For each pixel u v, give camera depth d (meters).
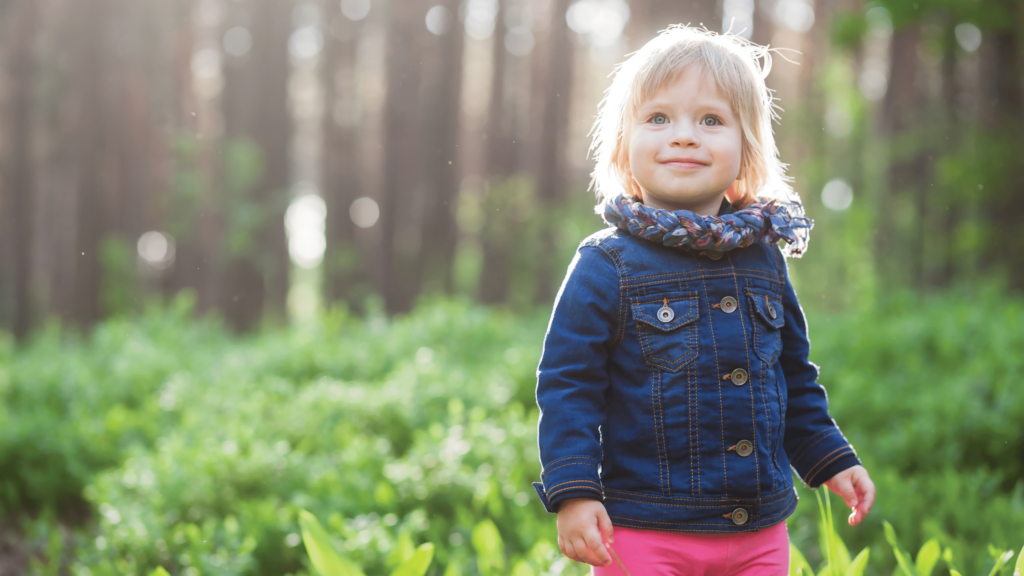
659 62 1.77
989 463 4.31
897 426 4.67
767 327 1.76
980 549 3.16
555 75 18.80
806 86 19.41
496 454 4.17
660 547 1.67
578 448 1.65
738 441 1.68
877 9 11.55
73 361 7.95
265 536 3.31
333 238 19.78
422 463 4.00
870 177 16.34
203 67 20.39
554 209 17.98
